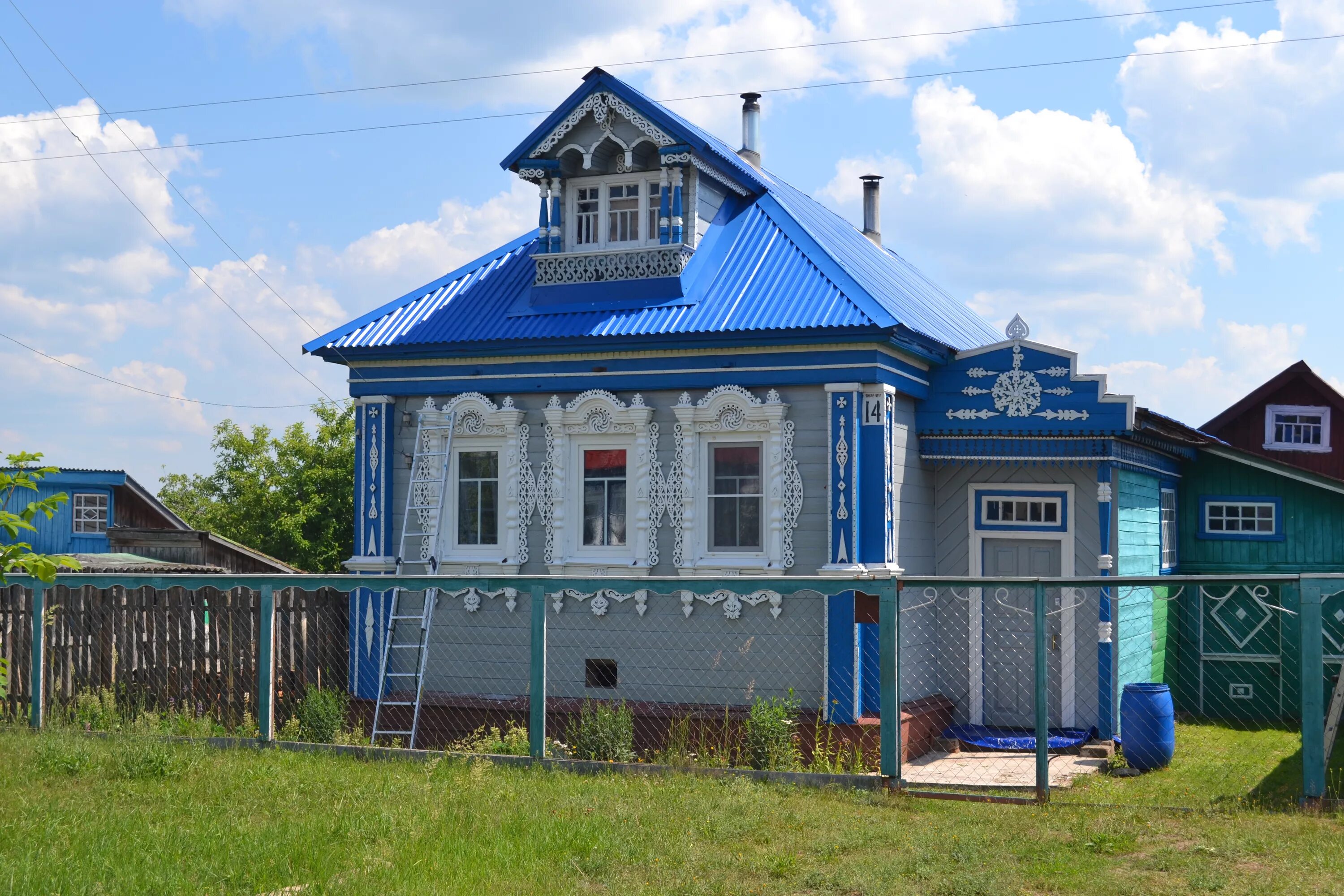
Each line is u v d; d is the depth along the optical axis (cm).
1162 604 2000
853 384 1533
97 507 3109
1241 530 2148
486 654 1700
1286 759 1520
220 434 4312
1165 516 2036
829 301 1576
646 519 1636
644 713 1548
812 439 1565
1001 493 1734
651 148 1730
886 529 1533
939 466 1761
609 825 1002
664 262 1683
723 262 1730
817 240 1736
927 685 1700
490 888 855
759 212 1827
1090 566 1681
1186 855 912
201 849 938
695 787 1148
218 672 1538
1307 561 2105
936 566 1759
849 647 1505
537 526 1700
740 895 848
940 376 1695
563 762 1241
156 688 1530
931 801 1118
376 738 1627
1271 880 841
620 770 1225
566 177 1762
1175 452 2002
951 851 935
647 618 1620
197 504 5631
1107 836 963
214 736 1409
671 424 1639
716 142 1930
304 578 1373
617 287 1703
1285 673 2017
